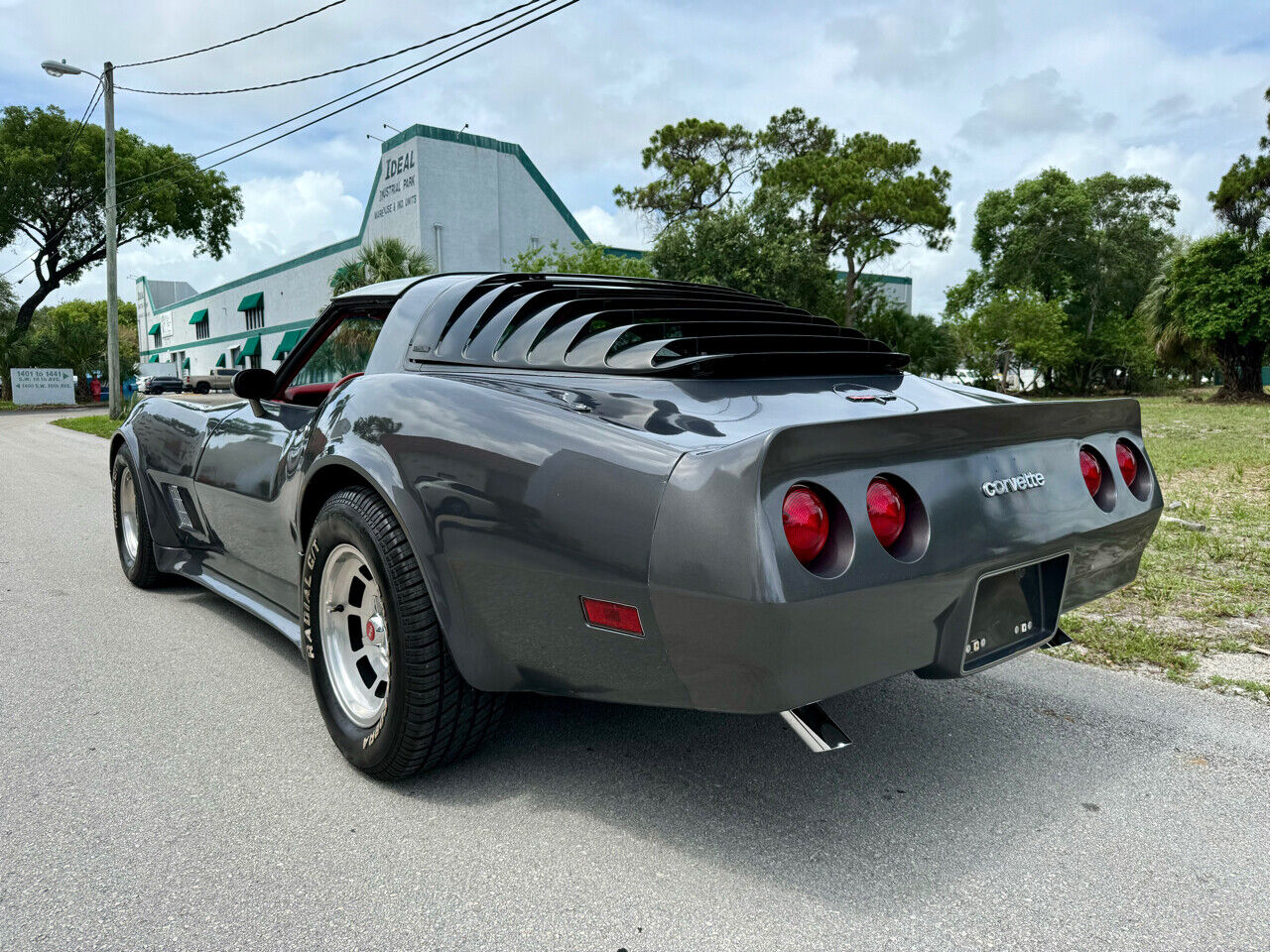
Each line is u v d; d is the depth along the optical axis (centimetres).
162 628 358
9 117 3906
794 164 3350
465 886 176
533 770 227
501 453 189
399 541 205
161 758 236
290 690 288
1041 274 4894
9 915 166
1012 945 155
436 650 203
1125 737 246
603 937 159
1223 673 295
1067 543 202
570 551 174
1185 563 444
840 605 156
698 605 157
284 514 263
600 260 2622
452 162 3070
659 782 219
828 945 156
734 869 181
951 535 175
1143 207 5050
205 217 4534
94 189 4075
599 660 179
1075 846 189
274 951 155
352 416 230
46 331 4300
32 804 210
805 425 155
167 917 166
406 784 220
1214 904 167
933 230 3447
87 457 1198
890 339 3634
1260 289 2666
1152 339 3069
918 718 261
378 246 2330
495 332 234
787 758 233
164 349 6303
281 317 4181
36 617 374
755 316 269
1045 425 204
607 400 193
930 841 191
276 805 209
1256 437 1245
